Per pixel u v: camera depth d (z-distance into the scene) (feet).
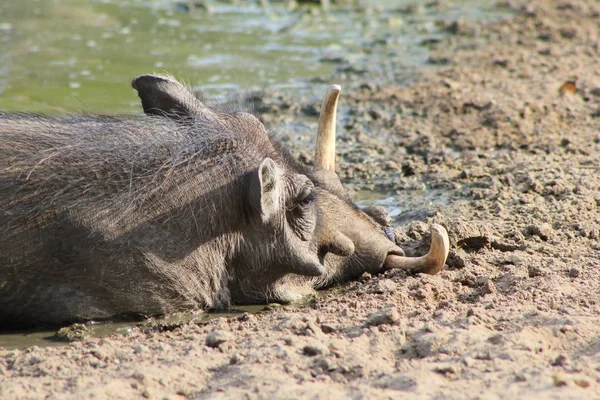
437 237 37.42
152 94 39.04
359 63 72.59
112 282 34.91
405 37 81.00
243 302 38.06
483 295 35.47
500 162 52.47
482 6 92.17
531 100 62.54
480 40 79.66
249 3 90.38
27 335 34.55
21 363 30.45
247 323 34.17
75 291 34.81
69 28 78.48
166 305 35.91
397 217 46.44
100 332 34.55
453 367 27.89
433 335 30.17
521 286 35.47
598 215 43.83
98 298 35.01
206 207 36.06
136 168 35.73
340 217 39.06
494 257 39.47
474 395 26.05
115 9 85.81
